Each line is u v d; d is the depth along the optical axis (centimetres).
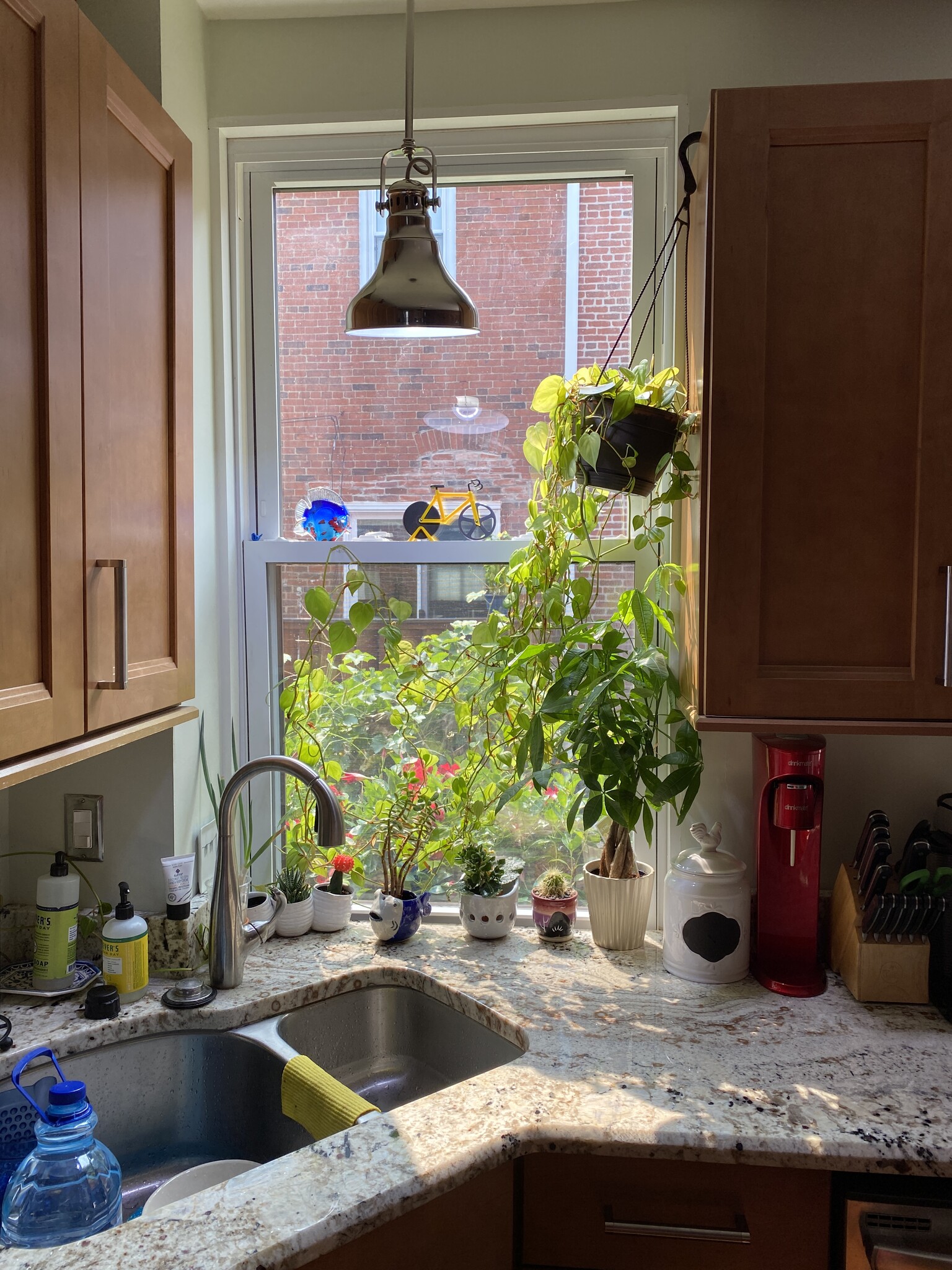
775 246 146
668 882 174
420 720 198
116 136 135
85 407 126
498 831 200
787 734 162
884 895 161
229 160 197
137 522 144
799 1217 127
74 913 161
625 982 170
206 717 192
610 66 186
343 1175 114
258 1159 153
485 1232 125
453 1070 167
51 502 117
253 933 168
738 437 147
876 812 167
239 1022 158
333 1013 171
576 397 168
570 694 163
